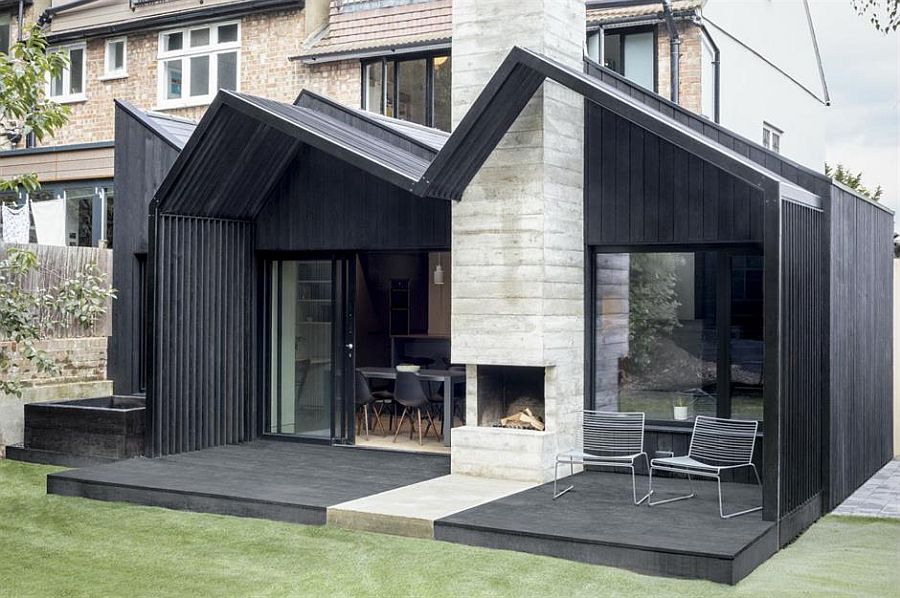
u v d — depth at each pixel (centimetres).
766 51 1819
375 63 1755
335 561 736
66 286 952
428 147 1136
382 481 954
